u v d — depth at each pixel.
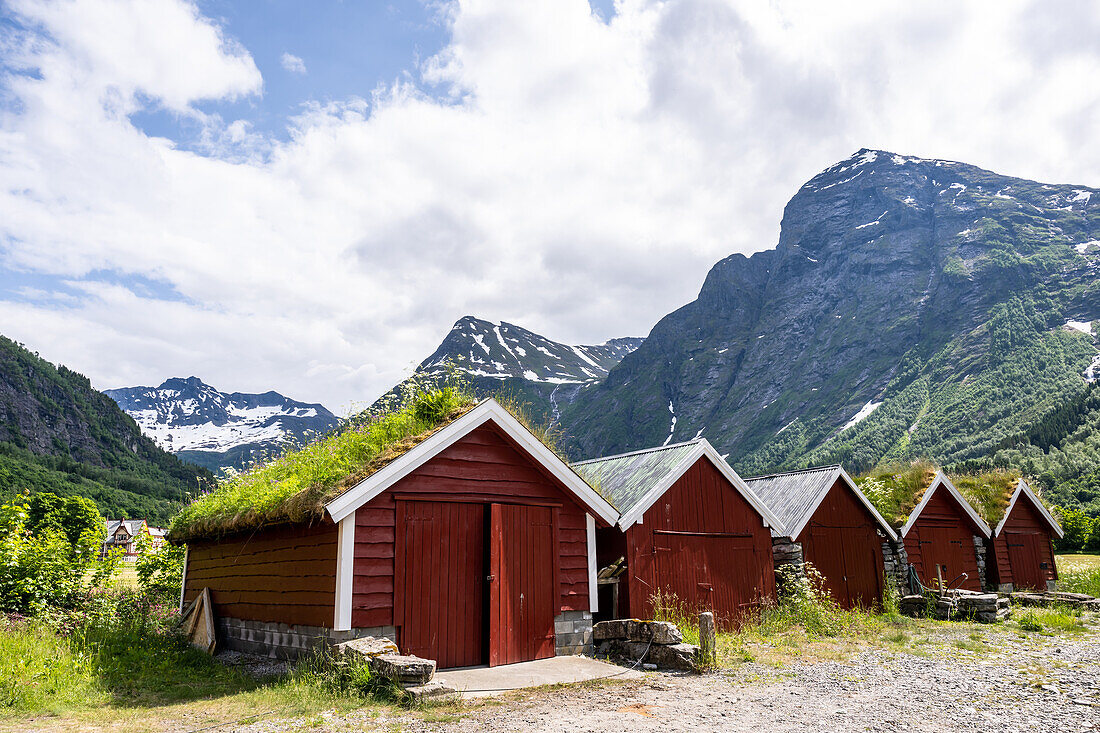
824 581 21.23
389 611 11.16
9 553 14.80
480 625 12.26
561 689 10.02
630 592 16.33
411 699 8.77
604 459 21.53
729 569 18.47
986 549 27.81
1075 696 9.72
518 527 12.95
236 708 8.91
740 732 7.62
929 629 18.33
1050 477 125.94
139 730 7.80
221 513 14.58
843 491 22.81
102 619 15.39
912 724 8.10
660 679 10.87
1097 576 30.77
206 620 15.03
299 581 12.09
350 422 15.22
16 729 7.87
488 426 12.97
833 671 11.76
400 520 11.59
